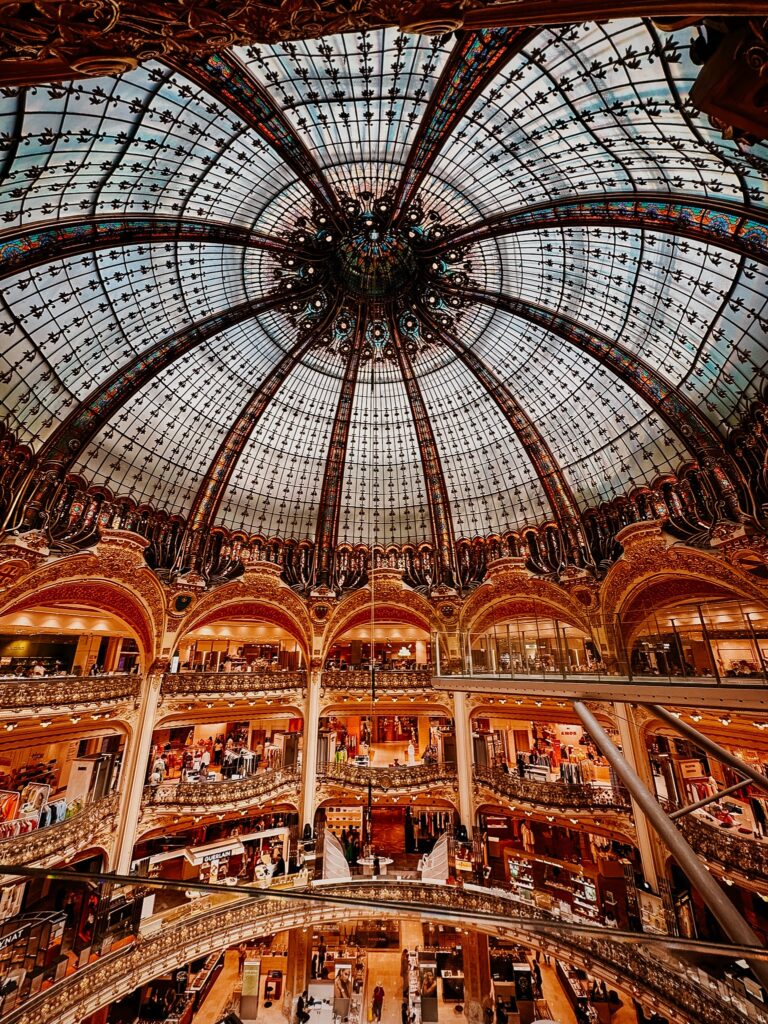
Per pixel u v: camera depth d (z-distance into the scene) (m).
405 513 29.97
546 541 26.31
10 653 23.55
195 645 28.62
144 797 20.30
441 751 26.25
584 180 15.01
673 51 9.87
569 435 24.61
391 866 22.64
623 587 22.55
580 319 20.38
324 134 15.74
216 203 16.88
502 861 24.23
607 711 22.03
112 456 22.03
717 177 11.88
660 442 21.61
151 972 12.27
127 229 15.57
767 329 15.04
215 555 26.11
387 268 22.48
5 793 15.91
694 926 17.56
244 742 27.78
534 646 13.11
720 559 18.67
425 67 13.40
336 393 26.61
